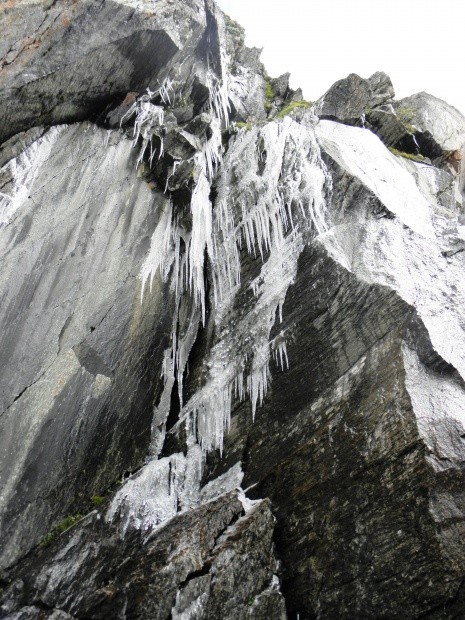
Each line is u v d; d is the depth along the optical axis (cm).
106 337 558
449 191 892
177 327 630
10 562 428
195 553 404
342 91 874
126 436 541
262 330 562
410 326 464
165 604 374
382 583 389
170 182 652
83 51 590
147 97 697
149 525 468
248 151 725
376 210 599
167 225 656
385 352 461
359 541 409
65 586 407
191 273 625
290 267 576
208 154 710
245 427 526
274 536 455
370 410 440
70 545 432
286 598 434
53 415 493
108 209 620
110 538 444
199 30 704
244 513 457
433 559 370
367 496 415
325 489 443
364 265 536
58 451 484
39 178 593
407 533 387
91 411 520
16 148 597
